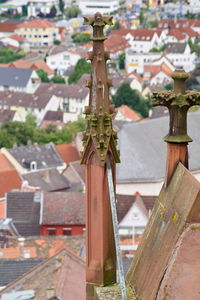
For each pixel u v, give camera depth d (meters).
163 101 35.25
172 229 32.72
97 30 38.38
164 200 34.34
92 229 38.25
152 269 33.25
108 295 36.09
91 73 38.59
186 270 31.80
